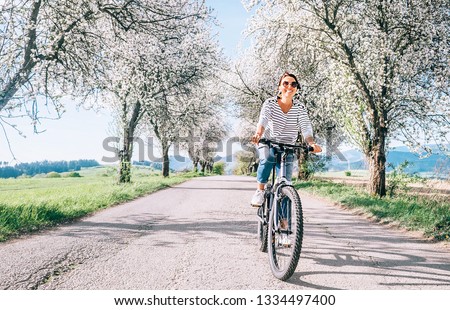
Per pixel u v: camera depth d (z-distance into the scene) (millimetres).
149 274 3738
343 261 4121
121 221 7246
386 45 11148
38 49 10180
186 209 9070
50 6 10453
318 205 9930
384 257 4289
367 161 12586
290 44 14500
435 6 11352
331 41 11883
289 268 3322
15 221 6473
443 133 12070
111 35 12602
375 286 3324
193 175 45469
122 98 17359
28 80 10094
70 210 8195
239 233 5809
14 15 9555
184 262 4145
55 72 11664
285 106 4125
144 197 12773
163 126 28875
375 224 6695
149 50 14211
